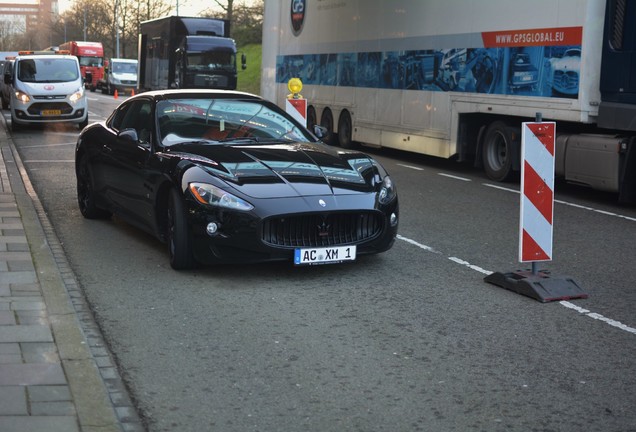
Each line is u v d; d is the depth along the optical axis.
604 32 11.12
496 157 13.73
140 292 6.34
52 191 11.39
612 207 11.30
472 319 5.79
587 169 11.61
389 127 16.64
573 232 9.31
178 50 28.64
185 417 4.09
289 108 13.84
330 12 19.31
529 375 4.72
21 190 10.60
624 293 6.60
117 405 4.18
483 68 13.43
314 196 6.63
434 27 14.86
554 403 4.32
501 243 8.48
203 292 6.36
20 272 6.42
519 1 12.48
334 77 19.19
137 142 7.90
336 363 4.88
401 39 16.05
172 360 4.89
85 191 9.33
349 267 7.27
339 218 6.73
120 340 5.23
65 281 6.50
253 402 4.29
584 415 4.18
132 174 7.83
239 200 6.50
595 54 11.24
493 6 13.10
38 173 13.27
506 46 12.81
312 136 8.15
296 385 4.53
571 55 11.48
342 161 7.31
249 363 4.86
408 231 9.03
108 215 9.35
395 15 16.25
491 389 4.50
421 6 15.27
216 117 7.96
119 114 8.87
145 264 7.22
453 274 7.10
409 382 4.59
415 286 6.67
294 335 5.38
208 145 7.46
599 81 11.26
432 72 14.98
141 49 33.19
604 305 6.22
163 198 7.29
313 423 4.03
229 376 4.65
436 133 14.91
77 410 3.91
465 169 15.52
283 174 6.82
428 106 15.15
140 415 4.10
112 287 6.47
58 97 22.38
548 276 6.63
